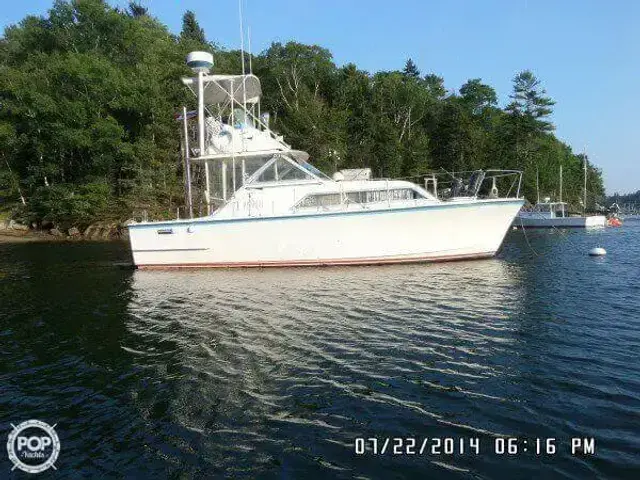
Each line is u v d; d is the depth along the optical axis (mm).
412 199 13703
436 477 3531
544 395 4871
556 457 3768
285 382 5281
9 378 5582
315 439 4066
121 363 6008
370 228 13062
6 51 48469
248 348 6461
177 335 7172
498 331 7086
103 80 35094
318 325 7527
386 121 48938
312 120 42500
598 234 32000
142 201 32406
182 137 15742
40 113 34031
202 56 13641
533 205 51906
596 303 8906
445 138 50688
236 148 14062
